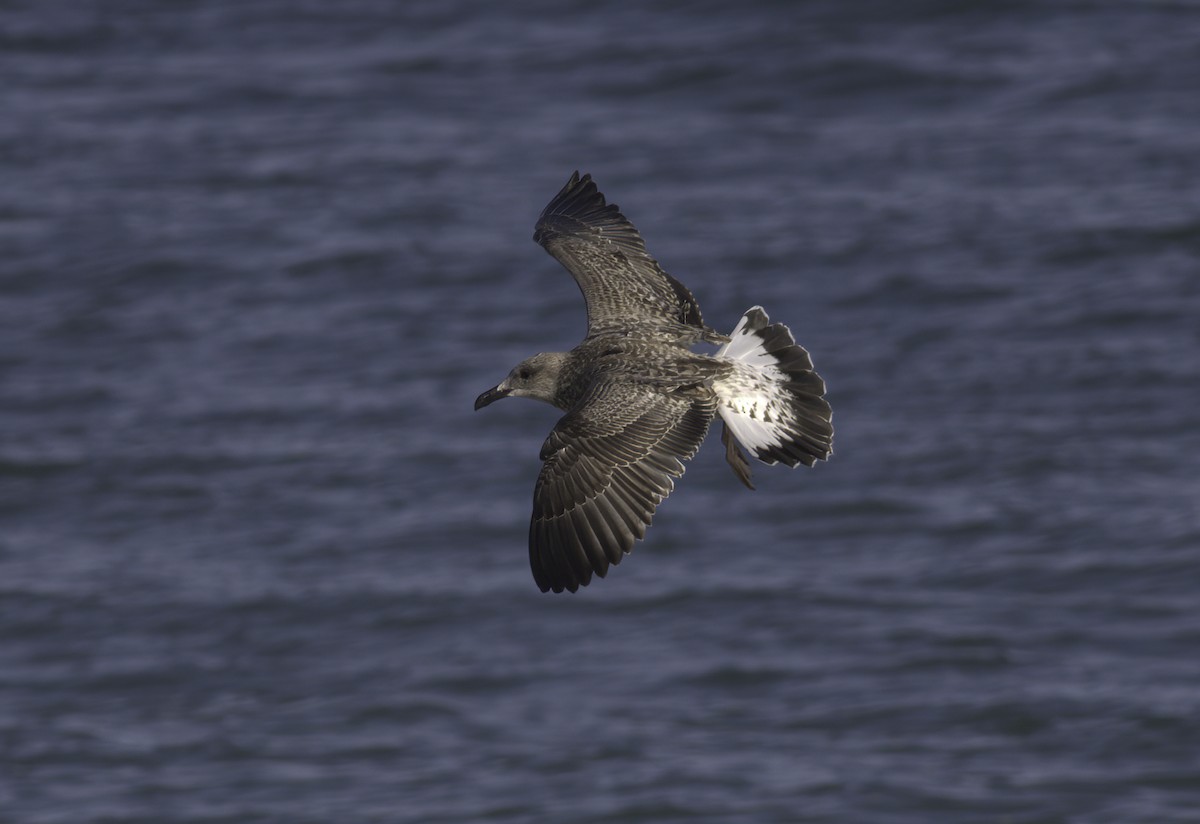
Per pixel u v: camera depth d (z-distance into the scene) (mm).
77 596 20938
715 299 26812
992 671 18547
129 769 17656
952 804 16375
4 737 18375
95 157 33156
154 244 29688
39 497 23188
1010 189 30000
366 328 26922
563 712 18469
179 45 37969
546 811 16469
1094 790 16562
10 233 30250
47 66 37250
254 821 16656
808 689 18516
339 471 23375
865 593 20312
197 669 19484
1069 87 33500
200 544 22000
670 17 37406
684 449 8359
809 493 22516
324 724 18484
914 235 28547
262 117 34500
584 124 33250
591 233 10312
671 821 16266
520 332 26531
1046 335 25656
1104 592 19953
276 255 29281
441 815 16516
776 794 16594
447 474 23219
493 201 30594
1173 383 24203
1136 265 27297
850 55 35000
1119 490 21953
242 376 25875
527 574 21000
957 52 35156
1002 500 21922
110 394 25547
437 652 19500
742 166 31312
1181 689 17906
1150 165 30469
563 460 8375
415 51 36938
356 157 32500
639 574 21047
